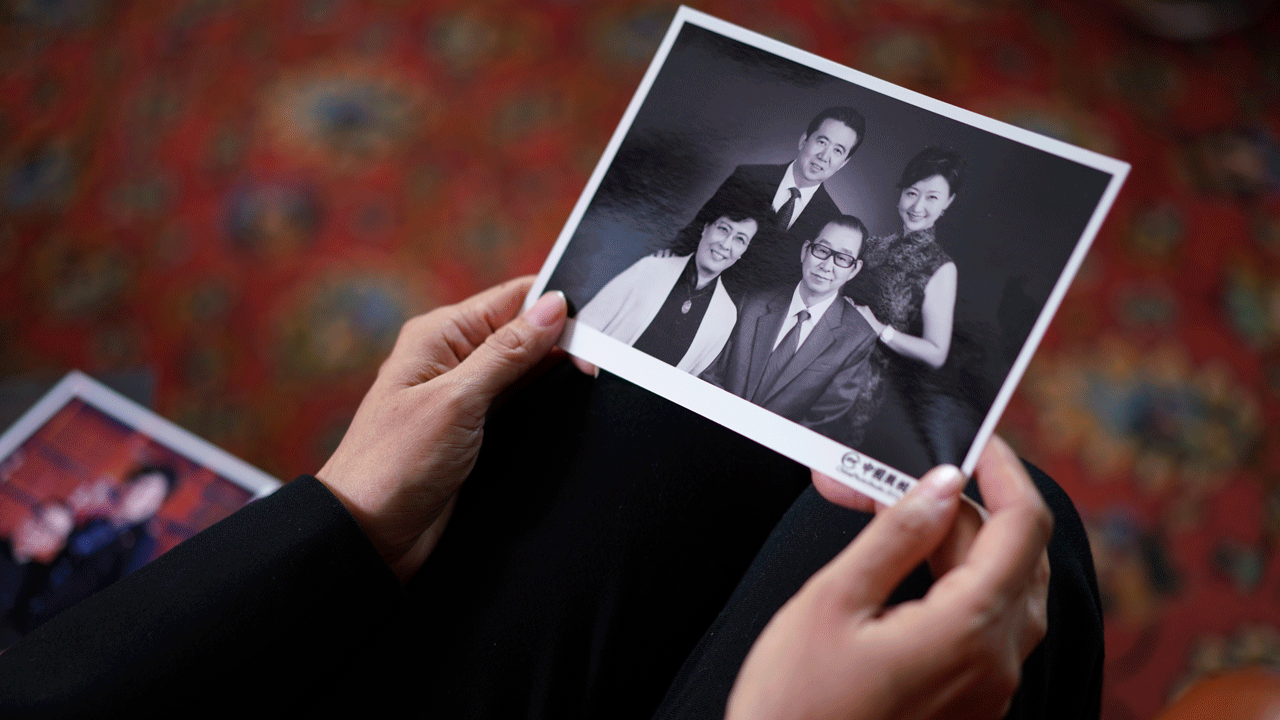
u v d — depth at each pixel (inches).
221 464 37.7
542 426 26.0
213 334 57.7
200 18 68.4
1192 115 59.9
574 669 22.9
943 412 20.4
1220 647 46.9
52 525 36.1
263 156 62.7
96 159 64.2
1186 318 53.9
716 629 22.2
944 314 20.9
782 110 23.0
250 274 59.2
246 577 19.0
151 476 37.1
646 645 23.6
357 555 20.0
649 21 64.2
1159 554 48.8
